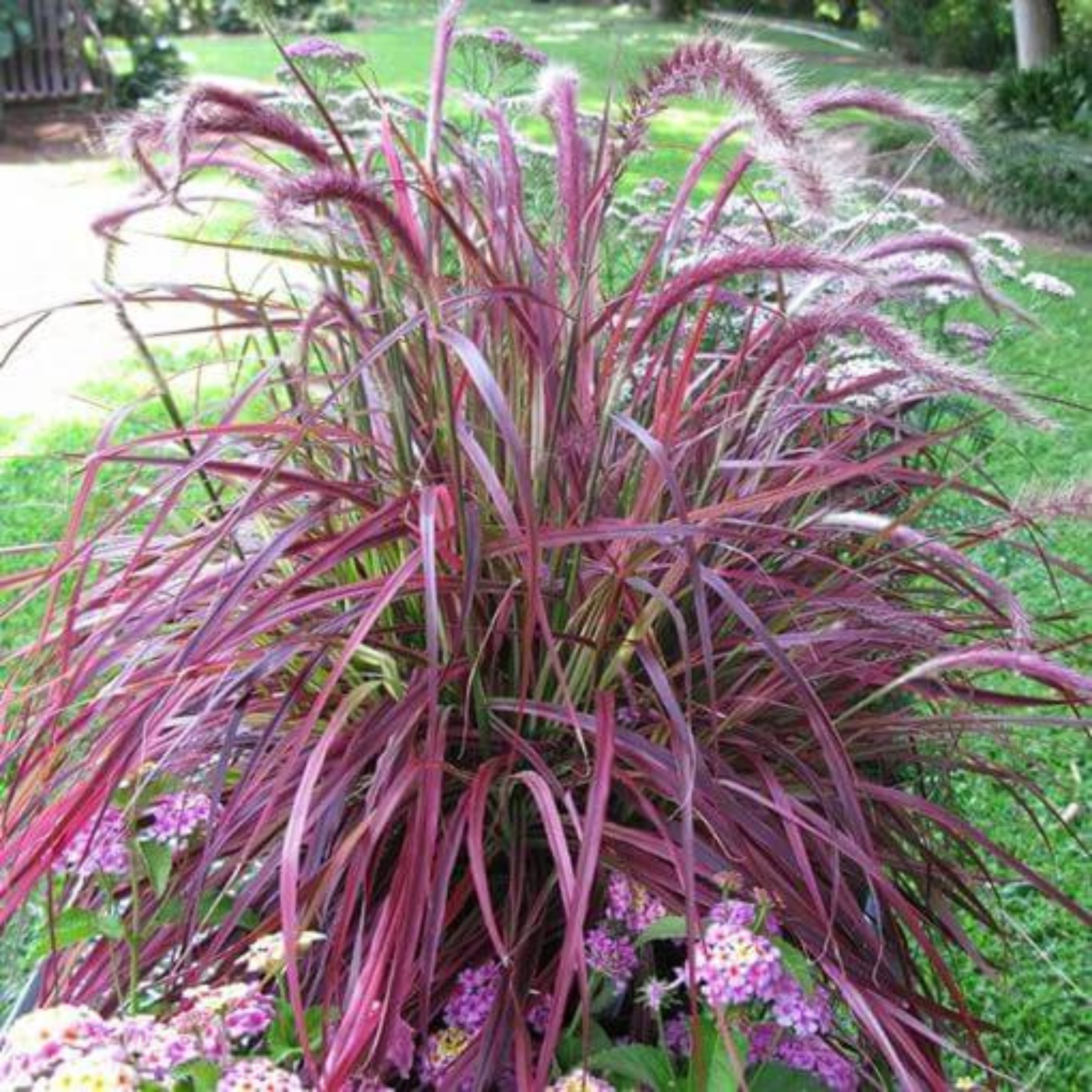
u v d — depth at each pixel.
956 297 2.76
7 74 10.95
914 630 1.78
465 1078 1.46
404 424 1.66
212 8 18.06
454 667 1.61
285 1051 1.40
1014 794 2.00
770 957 1.38
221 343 2.11
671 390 1.86
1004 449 5.06
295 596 1.78
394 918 1.42
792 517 1.95
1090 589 4.18
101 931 1.52
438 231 1.79
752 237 2.61
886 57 18.91
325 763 1.66
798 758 1.72
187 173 1.79
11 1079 1.21
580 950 1.35
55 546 1.89
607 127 1.93
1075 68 11.46
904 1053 1.56
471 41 2.84
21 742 1.65
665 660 1.79
